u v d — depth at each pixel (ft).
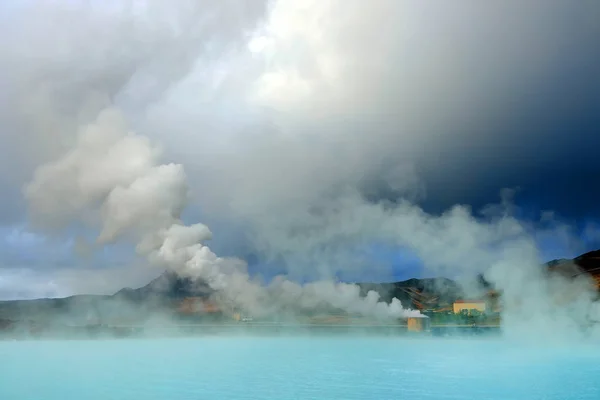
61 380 67.41
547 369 72.54
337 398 52.80
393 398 52.39
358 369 75.00
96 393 57.93
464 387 59.16
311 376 68.49
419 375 68.28
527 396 53.67
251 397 54.34
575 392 56.59
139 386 62.64
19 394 58.34
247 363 84.28
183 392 57.72
